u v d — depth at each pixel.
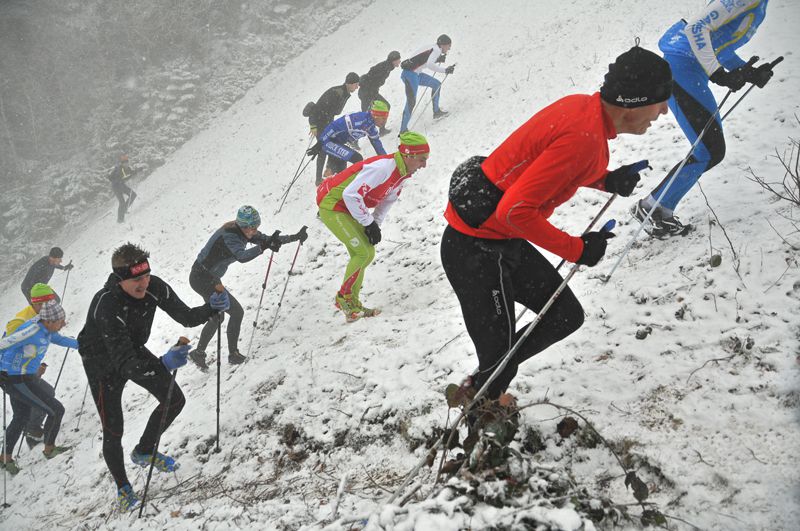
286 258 8.02
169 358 3.98
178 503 3.86
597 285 4.10
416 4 19.84
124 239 12.88
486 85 10.59
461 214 2.68
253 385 4.77
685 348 3.15
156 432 4.06
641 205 4.26
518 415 2.94
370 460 3.53
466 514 2.18
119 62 22.22
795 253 3.42
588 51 9.52
